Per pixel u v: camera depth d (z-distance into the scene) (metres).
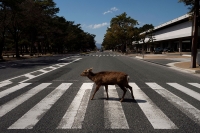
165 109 5.41
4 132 3.99
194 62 15.52
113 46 118.12
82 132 3.96
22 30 34.31
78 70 14.66
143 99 6.48
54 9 47.25
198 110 5.33
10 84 9.10
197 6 15.02
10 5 24.70
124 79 6.14
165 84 9.14
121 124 4.35
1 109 5.44
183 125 4.31
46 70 14.80
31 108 5.51
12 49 67.94
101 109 5.41
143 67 17.08
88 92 7.49
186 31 41.44
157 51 58.31
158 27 58.34
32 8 32.22
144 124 4.36
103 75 6.31
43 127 4.21
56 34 52.78
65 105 5.79
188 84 9.16
